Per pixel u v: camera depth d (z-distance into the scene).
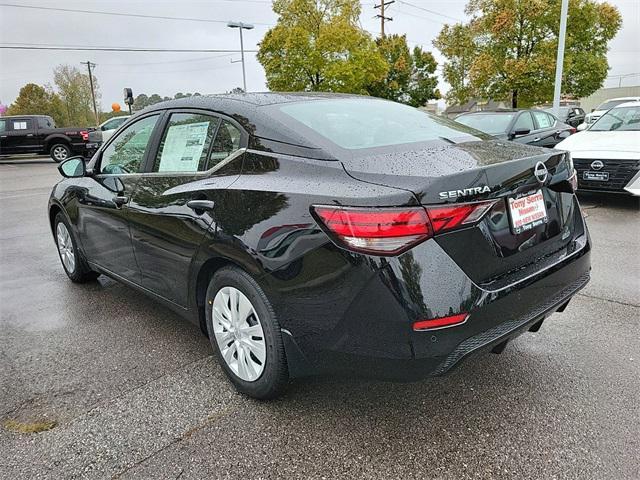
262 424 2.41
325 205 2.06
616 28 22.83
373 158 2.22
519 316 2.23
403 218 1.92
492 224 2.14
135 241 3.24
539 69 21.38
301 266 2.14
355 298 2.01
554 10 21.23
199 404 2.59
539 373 2.79
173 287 2.99
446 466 2.10
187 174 2.86
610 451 2.15
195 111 2.96
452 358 2.02
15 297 4.25
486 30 22.91
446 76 28.09
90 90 58.59
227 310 2.62
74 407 2.60
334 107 2.88
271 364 2.39
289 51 25.45
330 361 2.18
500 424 2.36
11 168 18.14
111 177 3.57
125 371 2.96
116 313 3.84
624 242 5.32
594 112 18.33
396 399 2.59
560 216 2.62
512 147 2.64
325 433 2.33
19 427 2.44
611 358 2.93
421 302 1.93
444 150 2.40
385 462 2.13
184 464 2.15
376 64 26.64
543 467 2.07
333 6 26.14
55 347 3.29
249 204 2.36
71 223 4.16
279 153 2.40
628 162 6.51
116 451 2.25
